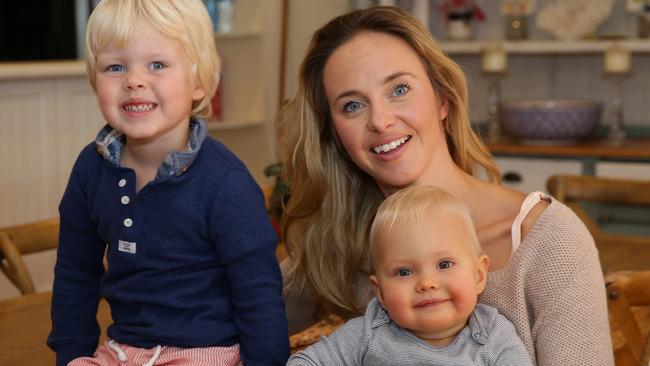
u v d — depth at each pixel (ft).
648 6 14.84
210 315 5.12
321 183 5.69
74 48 15.28
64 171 13.53
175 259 5.06
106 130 5.29
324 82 5.41
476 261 4.87
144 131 4.95
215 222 5.01
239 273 5.00
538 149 14.10
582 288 4.76
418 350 4.84
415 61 5.22
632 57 15.66
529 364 4.66
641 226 13.30
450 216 4.86
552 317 4.76
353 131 5.24
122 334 5.24
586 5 15.16
